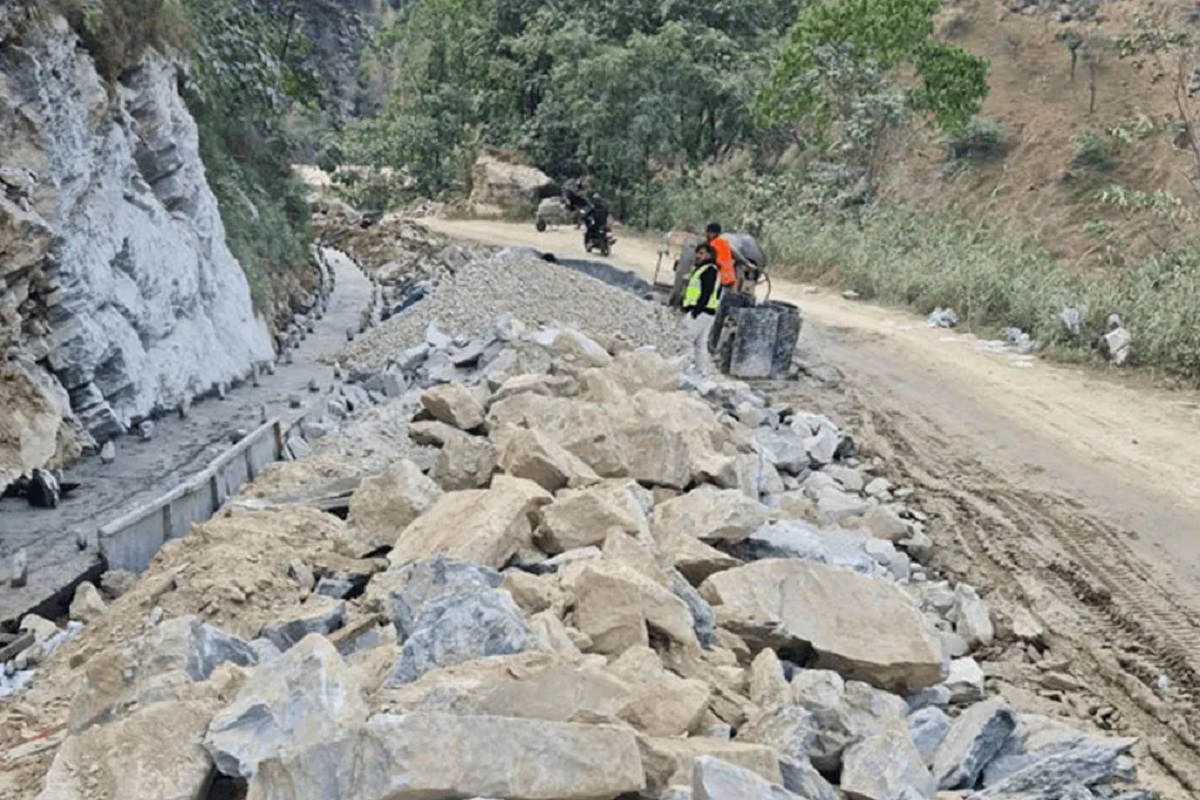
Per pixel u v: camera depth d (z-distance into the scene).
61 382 11.05
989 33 51.50
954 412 14.80
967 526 10.60
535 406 10.80
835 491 11.31
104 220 12.02
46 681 6.44
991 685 7.55
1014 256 23.81
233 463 10.41
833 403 15.36
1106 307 18.50
